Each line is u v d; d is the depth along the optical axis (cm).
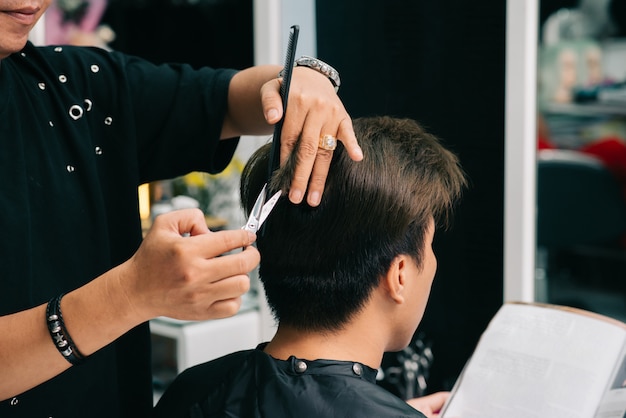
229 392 91
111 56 119
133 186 117
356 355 93
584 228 238
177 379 102
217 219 208
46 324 81
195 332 191
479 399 110
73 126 110
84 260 109
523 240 152
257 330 202
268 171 96
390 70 170
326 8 177
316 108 89
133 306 78
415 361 172
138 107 119
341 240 89
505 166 153
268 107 90
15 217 100
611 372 104
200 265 73
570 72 247
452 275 166
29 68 109
